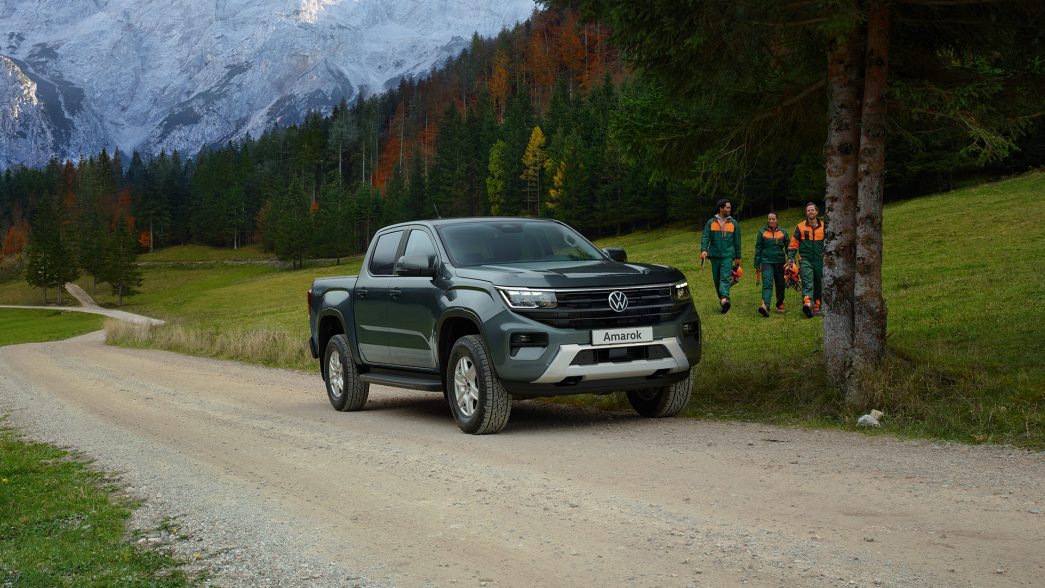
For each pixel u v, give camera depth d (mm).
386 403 11203
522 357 7371
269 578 3936
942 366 8523
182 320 53781
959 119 8297
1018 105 8641
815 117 10031
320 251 164125
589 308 7484
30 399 13992
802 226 15609
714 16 7973
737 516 4562
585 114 137000
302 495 5645
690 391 8297
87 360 25359
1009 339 10469
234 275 166625
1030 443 6121
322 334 11133
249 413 10578
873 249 8430
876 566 3641
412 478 6008
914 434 6828
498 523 4672
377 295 9547
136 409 11625
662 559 3896
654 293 7801
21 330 87062
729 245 16734
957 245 25188
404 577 3832
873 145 8453
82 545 4637
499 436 7711
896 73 9383
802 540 4066
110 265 149000
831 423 7566
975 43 9070
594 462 6250
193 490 5992
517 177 136375
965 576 3465
